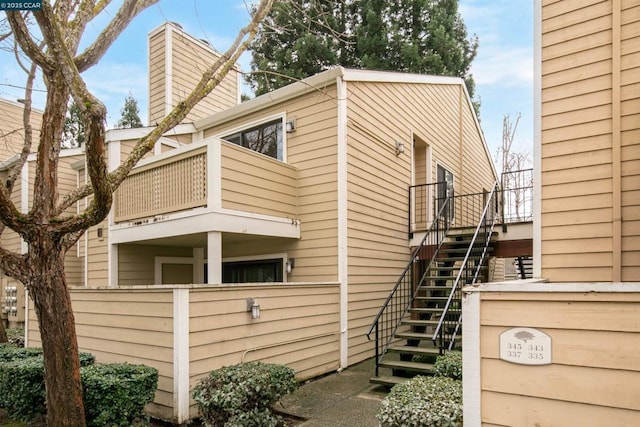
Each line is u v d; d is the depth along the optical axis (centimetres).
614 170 347
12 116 1230
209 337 437
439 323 511
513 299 225
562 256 365
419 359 600
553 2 384
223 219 574
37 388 417
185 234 603
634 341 195
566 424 207
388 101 822
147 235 668
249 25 448
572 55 372
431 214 948
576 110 368
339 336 636
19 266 326
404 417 291
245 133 822
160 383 424
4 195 305
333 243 662
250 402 376
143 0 406
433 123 1029
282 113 747
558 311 213
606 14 359
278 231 660
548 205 374
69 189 1096
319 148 691
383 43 1330
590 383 203
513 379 222
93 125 301
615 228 344
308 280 684
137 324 458
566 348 210
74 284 1030
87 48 371
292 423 412
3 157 1188
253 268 775
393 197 822
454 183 1142
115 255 752
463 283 634
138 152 370
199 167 594
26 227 318
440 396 310
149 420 399
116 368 395
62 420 329
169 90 955
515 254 736
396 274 811
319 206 684
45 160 332
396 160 842
